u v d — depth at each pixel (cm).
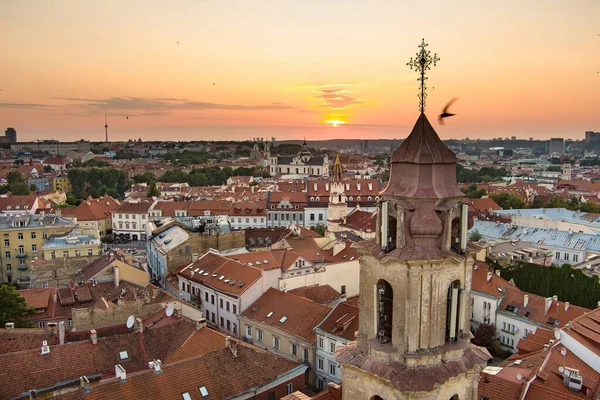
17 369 5625
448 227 2591
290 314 8756
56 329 6981
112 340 6350
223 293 9838
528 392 5025
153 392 5284
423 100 2666
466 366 2631
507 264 12175
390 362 2625
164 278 12388
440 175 2627
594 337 5922
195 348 6519
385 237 2653
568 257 14238
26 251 14462
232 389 5697
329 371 7838
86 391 5044
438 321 2617
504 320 9644
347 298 10738
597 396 5206
